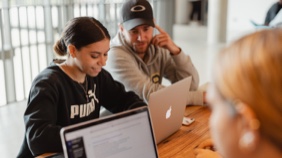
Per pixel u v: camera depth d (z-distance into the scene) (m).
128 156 0.99
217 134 0.45
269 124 0.39
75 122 1.47
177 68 2.07
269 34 0.44
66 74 1.42
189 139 1.47
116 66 1.92
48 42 4.31
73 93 1.45
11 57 3.91
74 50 1.37
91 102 1.55
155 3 6.21
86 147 0.90
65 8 4.44
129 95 1.69
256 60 0.40
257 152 0.41
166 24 6.67
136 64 1.98
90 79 1.55
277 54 0.40
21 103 3.86
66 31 1.38
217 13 7.72
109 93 1.69
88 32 1.33
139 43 1.92
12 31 3.96
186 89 1.52
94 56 1.36
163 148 1.38
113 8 5.05
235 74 0.41
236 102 0.41
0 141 2.89
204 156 1.16
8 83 3.91
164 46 2.02
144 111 1.05
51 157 1.16
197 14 10.50
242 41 0.45
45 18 4.25
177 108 1.47
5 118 3.42
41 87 1.31
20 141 2.90
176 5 10.47
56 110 1.35
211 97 0.46
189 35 8.95
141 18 1.87
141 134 1.03
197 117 1.71
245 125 0.41
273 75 0.39
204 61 5.86
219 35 7.82
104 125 0.95
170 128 1.46
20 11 3.98
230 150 0.43
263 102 0.39
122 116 1.00
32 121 1.23
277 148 0.40
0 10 3.76
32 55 4.23
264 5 9.45
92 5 4.79
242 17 9.85
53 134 1.20
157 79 2.11
